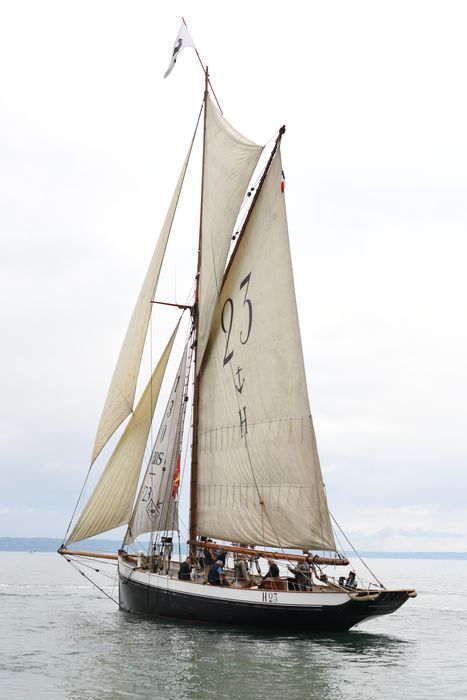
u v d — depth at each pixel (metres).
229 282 34.81
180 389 36.09
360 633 32.94
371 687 21.58
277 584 29.58
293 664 24.00
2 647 27.44
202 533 33.81
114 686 21.06
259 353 32.34
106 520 35.69
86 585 71.62
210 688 20.84
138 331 36.72
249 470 32.00
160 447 35.72
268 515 30.94
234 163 35.16
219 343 34.78
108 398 36.88
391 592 27.64
